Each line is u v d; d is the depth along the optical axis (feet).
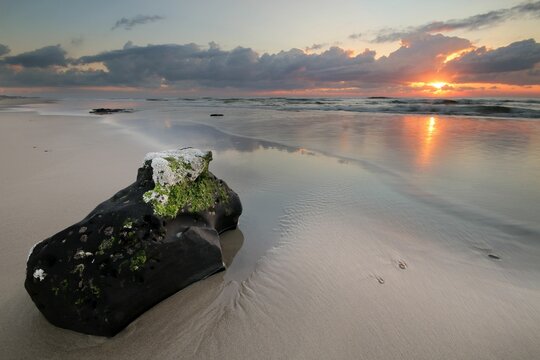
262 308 11.37
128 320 10.48
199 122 68.80
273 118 76.13
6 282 12.23
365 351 9.63
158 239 11.28
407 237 16.14
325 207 19.99
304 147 38.70
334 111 96.78
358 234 16.44
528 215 18.43
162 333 10.29
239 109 112.37
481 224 17.46
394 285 12.50
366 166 29.35
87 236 10.71
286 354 9.55
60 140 43.09
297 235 16.48
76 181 24.31
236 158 33.37
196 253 12.23
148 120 74.28
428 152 34.81
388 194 22.12
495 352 9.58
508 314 11.02
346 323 10.66
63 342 9.87
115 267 10.38
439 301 11.63
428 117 73.97
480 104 111.24
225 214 15.87
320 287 12.45
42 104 160.86
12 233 15.88
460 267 13.64
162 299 11.53
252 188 23.65
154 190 12.37
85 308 9.98
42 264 10.29
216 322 10.74
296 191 22.95
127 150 36.35
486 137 43.37
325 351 9.64
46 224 16.88
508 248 15.08
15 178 25.02
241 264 14.03
